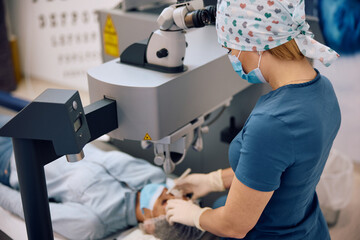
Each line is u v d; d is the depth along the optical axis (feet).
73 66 14.25
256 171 3.26
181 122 4.28
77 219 5.42
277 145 3.19
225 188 5.15
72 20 13.42
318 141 3.35
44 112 3.31
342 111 9.19
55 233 5.56
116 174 6.31
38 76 15.31
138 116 3.97
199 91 4.42
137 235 5.33
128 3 6.30
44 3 13.53
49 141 3.66
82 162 6.52
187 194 5.68
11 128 3.42
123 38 6.40
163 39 4.02
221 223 3.77
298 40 3.25
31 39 14.60
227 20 3.37
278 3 3.13
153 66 4.22
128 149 7.39
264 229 4.00
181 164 6.86
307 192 3.76
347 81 8.88
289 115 3.22
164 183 6.44
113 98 3.99
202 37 5.23
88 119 3.76
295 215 3.88
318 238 4.42
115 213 5.66
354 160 9.39
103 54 6.98
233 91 5.06
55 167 6.41
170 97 4.02
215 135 6.27
